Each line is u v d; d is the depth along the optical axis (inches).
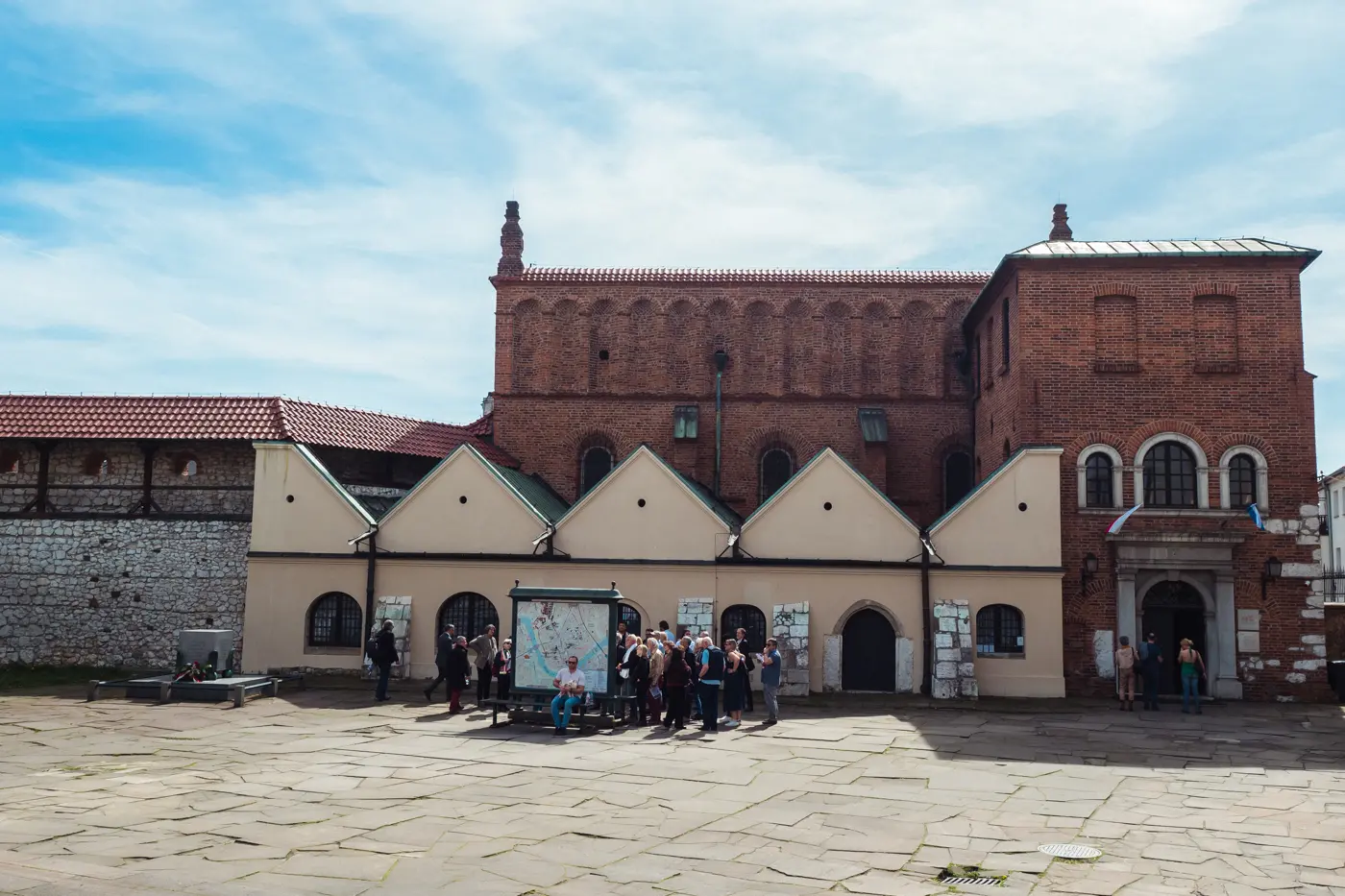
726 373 1683.1
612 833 583.5
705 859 534.9
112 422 1407.5
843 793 699.4
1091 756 864.3
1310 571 1259.2
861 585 1280.8
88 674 1336.1
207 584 1381.6
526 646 996.6
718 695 982.4
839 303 1695.4
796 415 1664.6
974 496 1284.4
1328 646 1451.8
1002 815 641.6
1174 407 1300.4
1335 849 572.1
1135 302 1320.1
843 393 1673.2
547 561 1312.7
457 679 1051.3
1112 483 1299.2
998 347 1457.9
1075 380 1310.3
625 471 1326.3
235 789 682.8
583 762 800.9
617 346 1695.4
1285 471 1280.8
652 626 1301.7
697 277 1694.1
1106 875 519.8
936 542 1283.2
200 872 492.4
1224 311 1311.5
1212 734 995.3
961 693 1212.5
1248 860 548.1
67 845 538.6
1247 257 1296.8
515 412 1680.6
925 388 1674.5
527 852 539.8
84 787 688.4
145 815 607.5
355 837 562.3
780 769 782.5
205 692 1116.5
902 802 674.8
